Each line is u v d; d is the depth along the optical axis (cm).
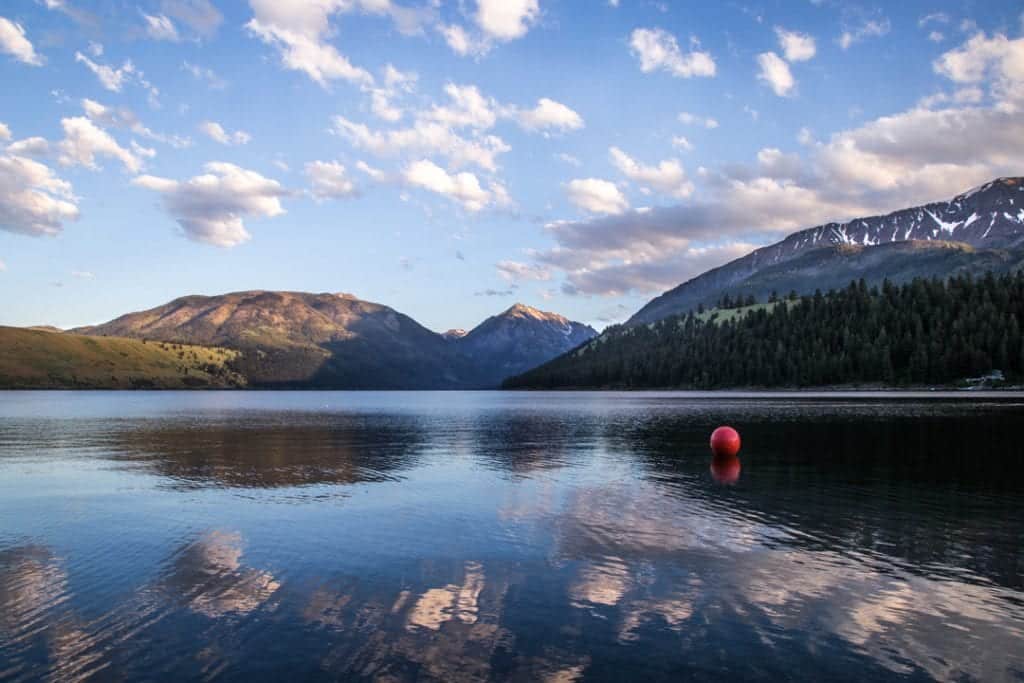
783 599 1409
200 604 1389
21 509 2425
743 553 1775
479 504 2484
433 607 1362
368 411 12100
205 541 1930
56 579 1570
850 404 10712
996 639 1197
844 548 1827
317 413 11162
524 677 1041
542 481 3062
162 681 1034
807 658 1112
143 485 2994
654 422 7431
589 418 8556
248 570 1631
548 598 1418
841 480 3056
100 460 4016
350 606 1373
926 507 2408
